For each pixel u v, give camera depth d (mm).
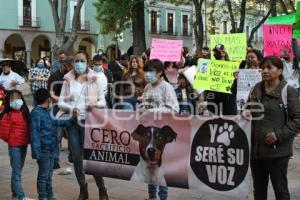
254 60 8422
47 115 6555
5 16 43188
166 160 5996
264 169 5430
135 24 33281
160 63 6340
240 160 5496
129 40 50312
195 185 5828
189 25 57312
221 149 5609
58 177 8258
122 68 13195
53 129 6633
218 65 8562
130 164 6250
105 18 33031
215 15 44969
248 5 46188
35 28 45094
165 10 54562
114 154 6348
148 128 6082
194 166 5816
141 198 7047
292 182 7848
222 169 5621
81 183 6824
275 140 5148
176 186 5953
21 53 45344
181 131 5867
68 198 7074
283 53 10109
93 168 6500
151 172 6109
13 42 45125
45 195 6684
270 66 5207
